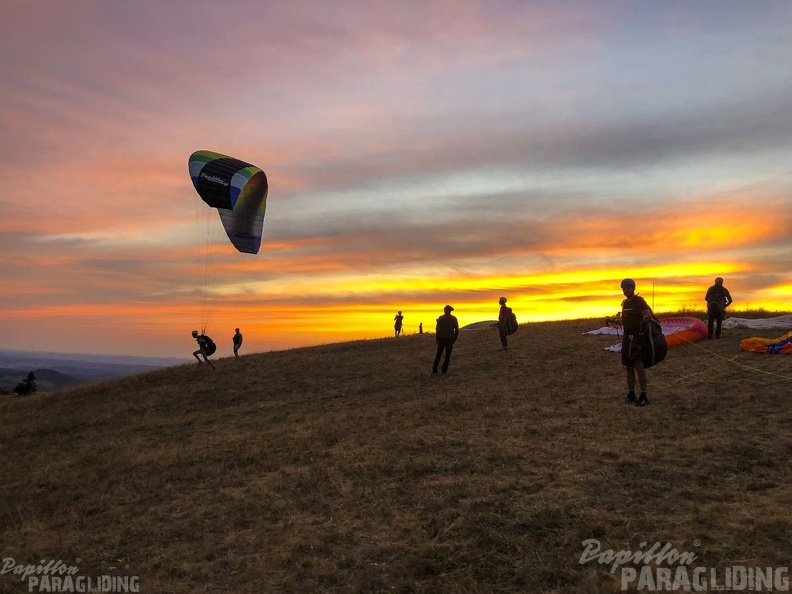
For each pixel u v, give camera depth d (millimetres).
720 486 6105
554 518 5625
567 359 17625
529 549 5098
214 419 15133
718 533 4973
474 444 8758
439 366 19406
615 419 9500
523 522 5590
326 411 14156
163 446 12148
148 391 21906
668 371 13742
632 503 5871
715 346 16391
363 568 5090
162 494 8031
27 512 8133
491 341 24453
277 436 11242
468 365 18969
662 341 10258
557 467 7223
